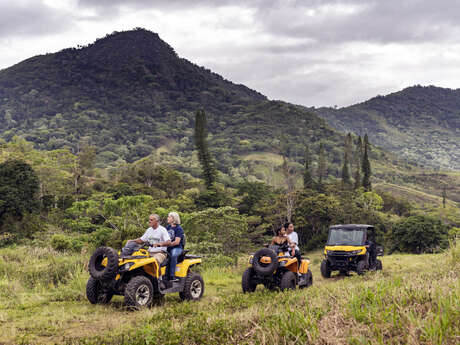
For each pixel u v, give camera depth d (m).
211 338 4.62
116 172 96.44
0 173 44.75
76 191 63.31
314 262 36.66
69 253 17.05
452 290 5.20
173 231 8.23
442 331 3.72
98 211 33.56
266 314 5.40
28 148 74.31
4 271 11.04
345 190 96.31
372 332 3.99
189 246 23.58
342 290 6.70
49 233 34.50
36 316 6.68
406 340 3.76
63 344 5.14
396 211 105.50
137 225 29.45
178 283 8.23
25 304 7.61
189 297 8.38
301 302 6.43
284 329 4.26
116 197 62.88
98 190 73.75
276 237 10.38
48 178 58.28
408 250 59.00
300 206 69.75
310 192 77.62
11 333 5.61
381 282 6.33
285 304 6.31
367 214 73.56
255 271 9.61
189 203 60.38
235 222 33.66
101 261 7.57
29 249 15.99
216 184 80.56
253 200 76.06
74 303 7.84
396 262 19.53
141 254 7.63
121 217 30.62
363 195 78.44
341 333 4.09
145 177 83.94
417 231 56.06
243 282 9.80
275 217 68.56
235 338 4.55
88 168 100.94
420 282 6.59
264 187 83.06
